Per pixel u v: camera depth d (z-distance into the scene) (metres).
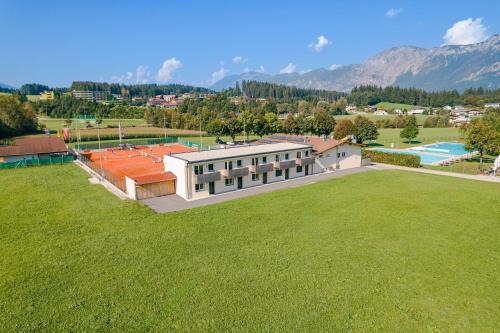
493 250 28.34
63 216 36.69
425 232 32.19
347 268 25.36
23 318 19.75
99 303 21.14
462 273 24.66
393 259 26.77
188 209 40.38
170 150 96.06
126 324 19.17
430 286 22.95
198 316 19.84
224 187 49.88
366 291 22.36
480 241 30.11
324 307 20.64
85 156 83.12
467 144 77.19
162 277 24.14
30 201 41.94
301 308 20.55
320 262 26.27
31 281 23.66
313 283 23.27
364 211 38.31
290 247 28.95
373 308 20.59
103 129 140.25
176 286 22.95
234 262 26.30
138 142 112.19
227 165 49.72
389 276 24.23
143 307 20.70
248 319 19.55
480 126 75.12
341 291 22.34
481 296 21.83
